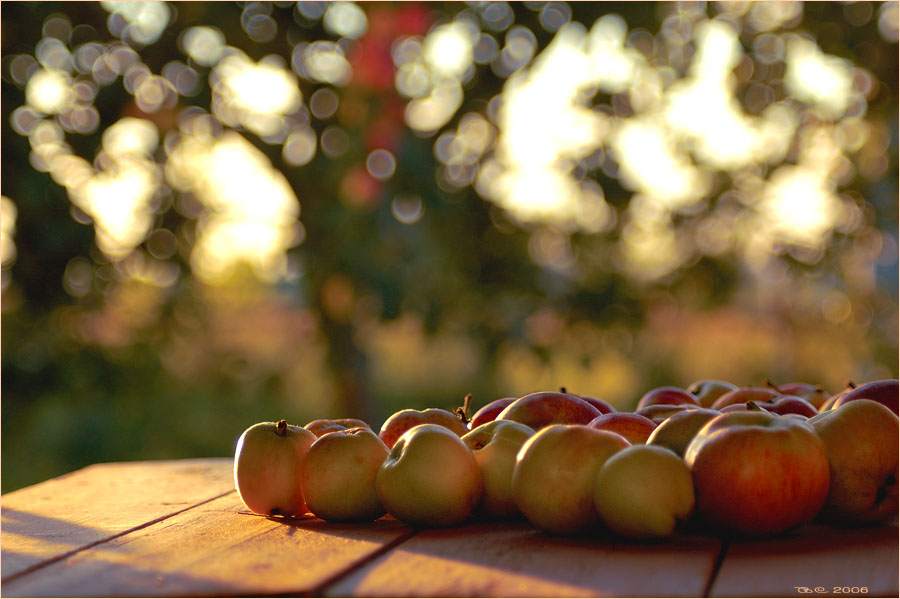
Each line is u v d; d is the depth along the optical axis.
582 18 3.64
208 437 4.08
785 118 3.96
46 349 3.51
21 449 3.60
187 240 3.60
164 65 3.50
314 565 0.75
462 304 3.62
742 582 0.67
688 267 3.82
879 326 4.37
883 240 4.05
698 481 0.81
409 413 1.13
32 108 3.26
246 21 3.55
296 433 1.03
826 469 0.83
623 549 0.80
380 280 3.26
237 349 4.04
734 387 1.36
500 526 0.93
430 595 0.66
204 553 0.82
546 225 3.76
